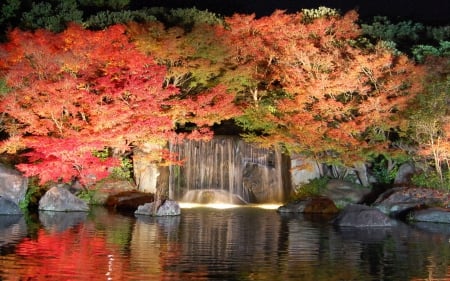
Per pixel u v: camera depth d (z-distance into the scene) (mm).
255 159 40531
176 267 16984
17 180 31703
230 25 41281
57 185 33781
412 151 36594
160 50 35750
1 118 33312
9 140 31703
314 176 39656
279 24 39062
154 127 32375
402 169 38156
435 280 16188
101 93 32812
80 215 29500
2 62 33000
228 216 31047
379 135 36094
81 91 31281
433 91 32656
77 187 35062
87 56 32906
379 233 25109
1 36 43438
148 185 37562
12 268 16266
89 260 17578
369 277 16422
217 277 15969
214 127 44844
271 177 40344
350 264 18078
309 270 17109
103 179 35844
